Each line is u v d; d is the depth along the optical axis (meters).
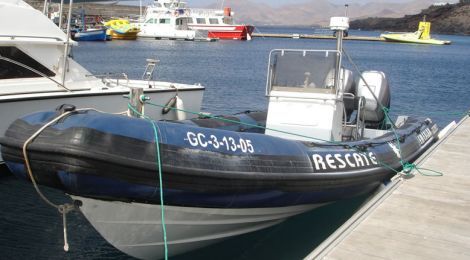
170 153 4.91
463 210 5.96
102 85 9.84
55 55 9.18
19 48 8.69
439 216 5.75
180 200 5.09
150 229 5.38
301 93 7.14
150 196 4.91
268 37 109.56
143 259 5.82
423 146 9.34
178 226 5.48
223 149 5.29
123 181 4.70
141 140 4.80
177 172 4.88
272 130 6.94
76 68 9.46
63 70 9.16
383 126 9.48
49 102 8.47
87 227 6.95
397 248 4.89
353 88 8.45
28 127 4.82
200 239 5.90
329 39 107.12
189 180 4.96
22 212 7.30
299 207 6.41
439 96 23.72
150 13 64.69
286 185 5.70
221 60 39.66
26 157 4.66
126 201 4.91
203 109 17.58
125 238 5.39
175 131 5.08
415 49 78.81
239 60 40.12
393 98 22.75
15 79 8.61
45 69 9.05
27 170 4.76
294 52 7.32
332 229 7.03
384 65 43.19
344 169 6.43
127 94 9.62
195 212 5.38
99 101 9.18
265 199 5.67
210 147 5.20
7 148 4.86
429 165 7.99
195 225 5.59
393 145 8.01
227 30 69.12
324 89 7.10
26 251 6.19
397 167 7.65
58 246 6.37
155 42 59.88
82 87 9.41
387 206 6.04
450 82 30.14
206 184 5.07
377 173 7.06
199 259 6.23
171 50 48.66
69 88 9.18
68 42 9.20
